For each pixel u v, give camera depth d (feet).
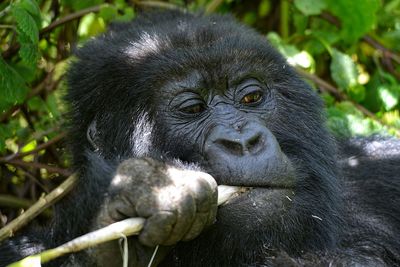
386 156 28.81
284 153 23.12
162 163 19.44
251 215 20.75
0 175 31.58
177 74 22.80
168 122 22.74
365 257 23.29
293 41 37.32
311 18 38.45
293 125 23.89
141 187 18.81
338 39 37.04
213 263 21.65
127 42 24.30
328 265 21.95
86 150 22.25
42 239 25.18
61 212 22.97
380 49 37.76
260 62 23.62
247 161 20.76
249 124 21.75
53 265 22.24
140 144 22.95
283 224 21.17
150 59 23.03
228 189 20.59
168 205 18.49
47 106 30.86
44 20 33.71
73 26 33.04
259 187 20.84
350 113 33.37
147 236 18.69
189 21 25.39
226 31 24.00
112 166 20.84
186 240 19.52
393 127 33.76
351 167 27.71
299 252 22.17
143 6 34.42
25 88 28.25
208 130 22.26
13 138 31.81
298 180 22.41
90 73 24.34
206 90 22.91
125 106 23.17
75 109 24.89
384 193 26.78
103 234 18.39
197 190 18.85
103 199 19.71
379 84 36.70
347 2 36.06
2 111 28.76
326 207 23.44
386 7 40.14
